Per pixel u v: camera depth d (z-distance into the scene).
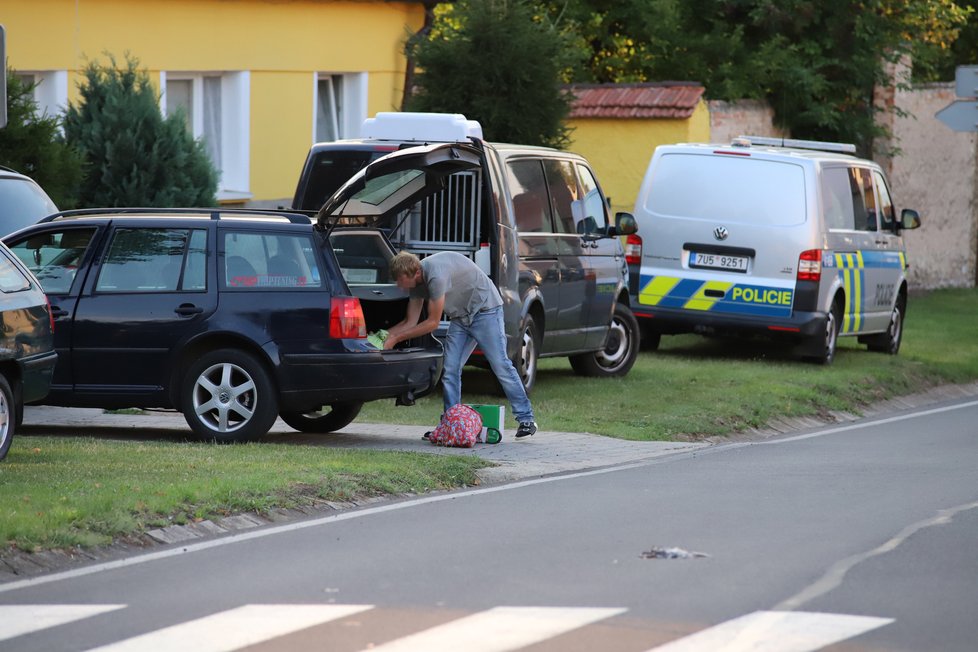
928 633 24.08
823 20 110.31
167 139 69.50
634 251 73.12
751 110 104.62
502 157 55.06
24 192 56.00
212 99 83.56
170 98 80.62
